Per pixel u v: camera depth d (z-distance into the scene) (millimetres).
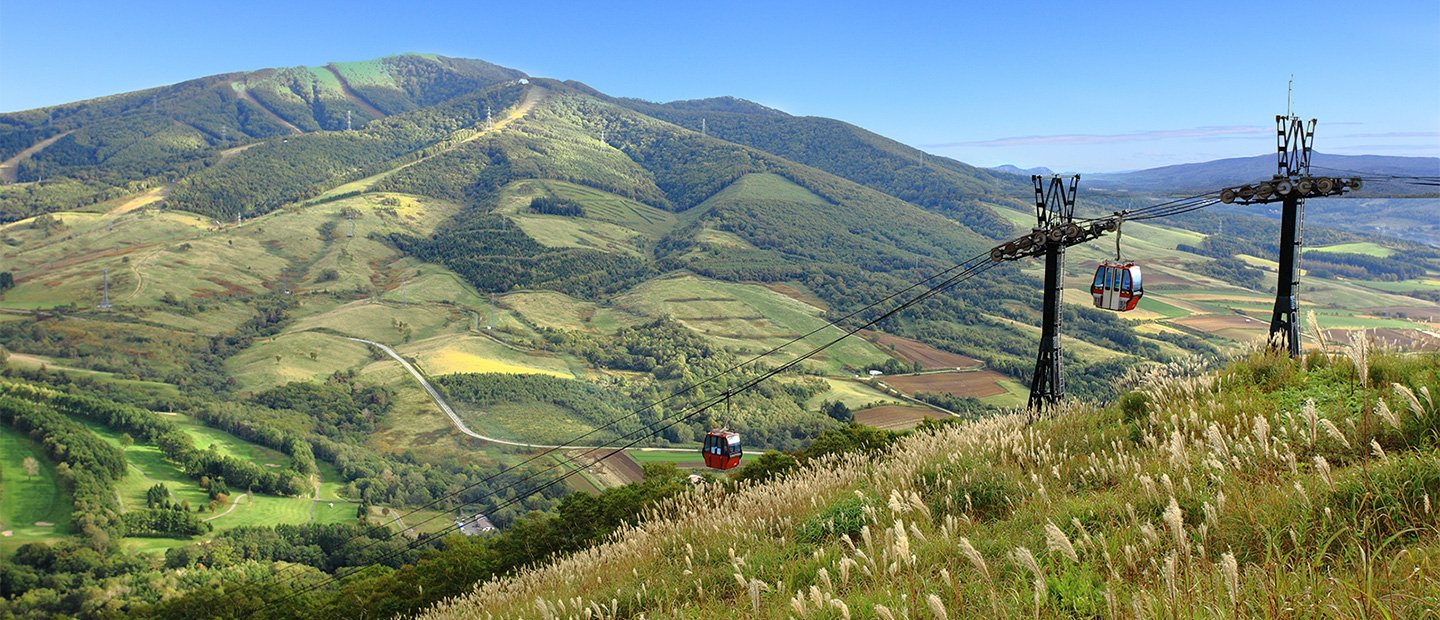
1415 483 5582
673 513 16734
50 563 93188
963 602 5859
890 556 7180
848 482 14070
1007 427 14414
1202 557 5168
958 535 8227
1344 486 5816
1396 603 4117
